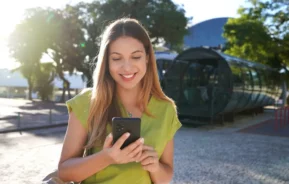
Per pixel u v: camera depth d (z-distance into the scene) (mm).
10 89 55594
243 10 29328
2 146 9711
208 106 15492
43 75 40594
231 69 13984
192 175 6648
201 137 11883
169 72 15234
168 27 28797
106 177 1819
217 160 8094
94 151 1847
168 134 2014
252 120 18469
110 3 28078
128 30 1872
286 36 27375
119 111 1891
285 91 29547
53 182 1831
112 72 1881
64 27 30641
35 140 10992
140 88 2002
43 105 31141
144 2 28406
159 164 1945
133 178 1823
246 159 8297
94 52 28531
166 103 2055
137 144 1593
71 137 1868
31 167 7105
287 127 15414
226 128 14688
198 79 17703
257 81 18031
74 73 36938
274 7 27797
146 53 1979
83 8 30594
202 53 14359
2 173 6598
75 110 1890
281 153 9188
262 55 27438
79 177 1748
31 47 32750
